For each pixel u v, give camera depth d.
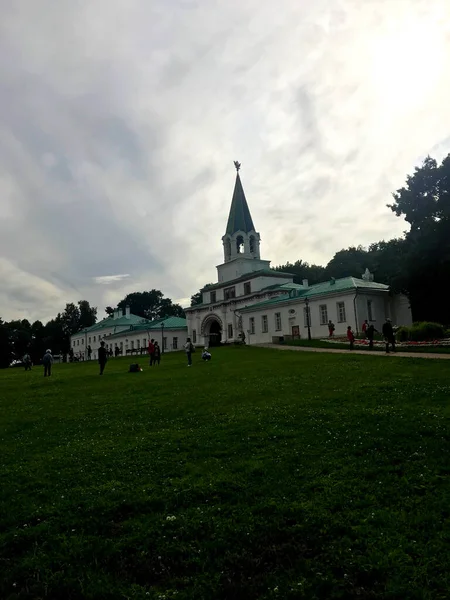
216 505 9.23
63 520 9.01
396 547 7.52
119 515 9.19
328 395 17.98
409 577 6.86
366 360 29.92
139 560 7.76
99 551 8.00
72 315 171.88
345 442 12.09
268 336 78.25
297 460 11.16
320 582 6.95
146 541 8.18
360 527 8.12
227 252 102.62
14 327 149.75
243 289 92.94
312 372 25.62
